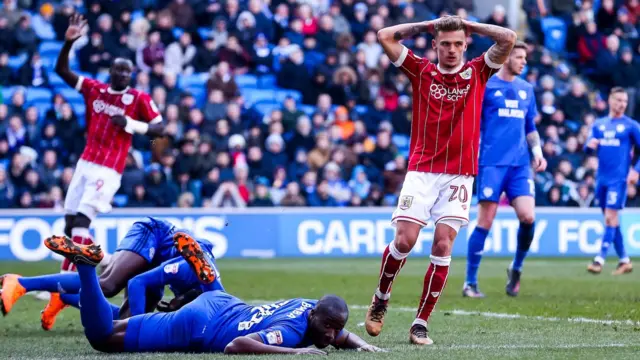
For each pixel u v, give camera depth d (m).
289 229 22.00
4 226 20.72
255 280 16.81
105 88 12.73
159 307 8.79
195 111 23.25
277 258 21.78
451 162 8.77
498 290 15.10
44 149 22.70
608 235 18.20
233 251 21.69
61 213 20.91
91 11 25.84
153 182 21.89
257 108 26.52
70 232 13.02
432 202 8.84
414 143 8.94
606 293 14.46
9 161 23.00
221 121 23.06
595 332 9.52
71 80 12.69
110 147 12.73
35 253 20.80
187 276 8.73
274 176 23.08
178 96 23.67
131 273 9.12
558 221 22.89
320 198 22.75
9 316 11.73
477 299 13.58
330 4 28.70
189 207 21.86
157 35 24.88
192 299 8.72
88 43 25.12
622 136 18.22
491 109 13.74
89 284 7.56
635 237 23.41
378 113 25.36
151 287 8.79
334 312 7.41
